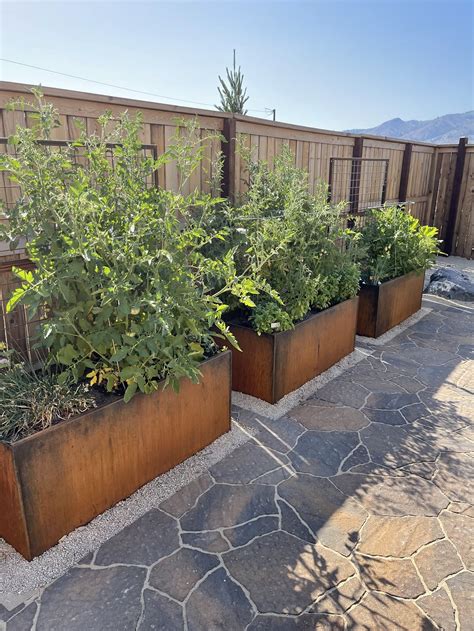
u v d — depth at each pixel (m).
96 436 2.05
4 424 1.92
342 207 3.94
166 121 3.22
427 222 8.50
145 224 2.27
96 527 2.08
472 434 2.92
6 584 1.79
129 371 2.11
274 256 3.38
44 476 1.88
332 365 3.95
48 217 2.10
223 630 1.62
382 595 1.77
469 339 4.64
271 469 2.54
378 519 2.17
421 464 2.60
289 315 3.32
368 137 5.79
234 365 3.37
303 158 4.69
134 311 2.08
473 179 7.91
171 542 2.01
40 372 2.46
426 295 6.26
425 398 3.39
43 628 1.62
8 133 2.37
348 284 3.93
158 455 2.40
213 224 3.46
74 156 2.37
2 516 1.93
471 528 2.12
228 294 3.39
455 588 1.80
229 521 2.14
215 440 2.79
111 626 1.63
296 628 1.63
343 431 2.94
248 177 3.95
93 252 2.01
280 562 1.91
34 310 1.89
